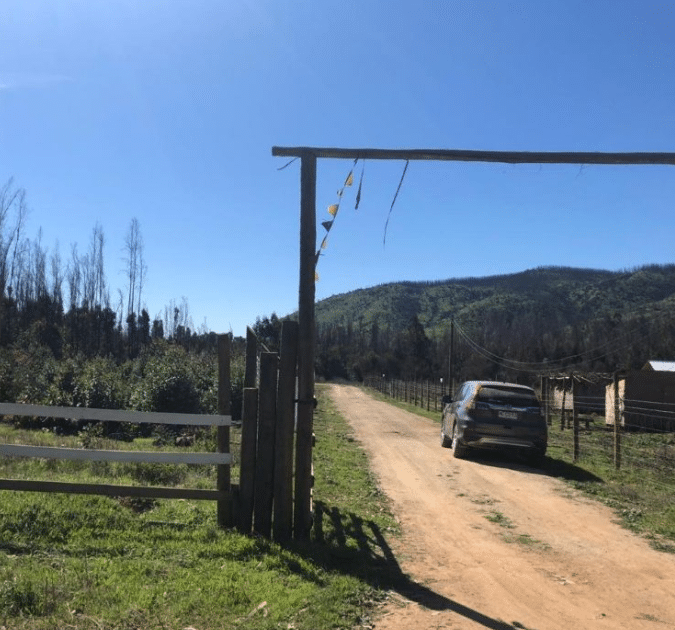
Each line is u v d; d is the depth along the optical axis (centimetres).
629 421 2398
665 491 1066
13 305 4266
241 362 2355
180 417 650
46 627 409
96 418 629
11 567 498
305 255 682
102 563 529
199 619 441
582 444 1791
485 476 1197
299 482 668
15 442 1177
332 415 2864
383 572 586
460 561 643
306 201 687
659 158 661
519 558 664
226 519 662
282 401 659
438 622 478
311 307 682
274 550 602
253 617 451
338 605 489
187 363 2066
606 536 771
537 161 676
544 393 2752
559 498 1004
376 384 7344
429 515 855
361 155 688
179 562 552
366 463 1327
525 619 495
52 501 668
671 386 2427
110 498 716
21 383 1920
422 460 1396
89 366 1888
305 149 688
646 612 521
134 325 4734
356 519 786
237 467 1030
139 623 427
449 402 1650
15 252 4359
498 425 1352
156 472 902
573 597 551
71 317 4544
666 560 674
